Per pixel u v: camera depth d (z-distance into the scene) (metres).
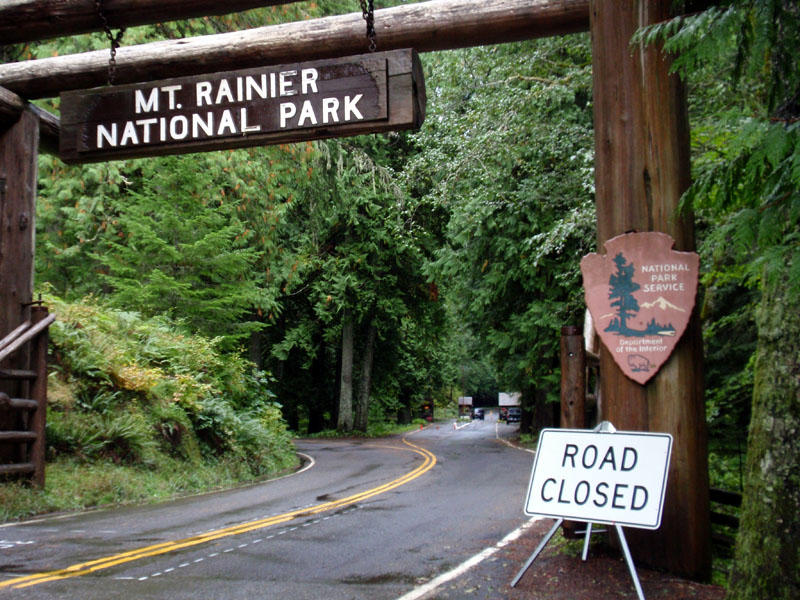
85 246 18.27
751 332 10.12
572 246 14.88
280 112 7.53
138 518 8.62
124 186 18.80
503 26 7.33
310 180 19.97
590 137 12.54
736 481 9.97
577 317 18.89
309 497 11.09
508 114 12.41
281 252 23.12
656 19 5.96
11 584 5.17
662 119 5.97
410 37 7.54
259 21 16.52
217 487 12.91
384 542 7.05
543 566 5.73
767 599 3.88
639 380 5.82
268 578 5.47
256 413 19.58
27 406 9.15
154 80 8.25
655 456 4.94
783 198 3.44
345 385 39.97
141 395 13.38
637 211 5.99
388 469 17.00
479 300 25.62
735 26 3.52
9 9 7.85
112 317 15.01
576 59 13.87
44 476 9.41
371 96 7.32
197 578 5.45
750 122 3.44
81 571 5.63
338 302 33.97
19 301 9.41
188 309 18.56
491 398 137.88
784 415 3.97
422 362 53.03
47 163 15.82
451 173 13.63
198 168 18.28
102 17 7.73
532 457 21.17
